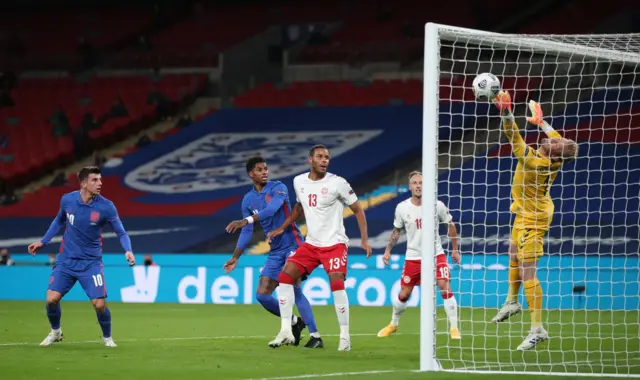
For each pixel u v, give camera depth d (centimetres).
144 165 10012
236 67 10806
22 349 3541
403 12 10856
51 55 10988
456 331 4100
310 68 10694
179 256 8006
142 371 2814
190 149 10125
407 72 10406
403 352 3441
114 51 11188
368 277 7169
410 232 4209
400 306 4250
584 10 10169
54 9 11700
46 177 10075
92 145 10288
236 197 9406
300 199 3509
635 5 9994
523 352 3462
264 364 3006
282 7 11175
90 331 4538
